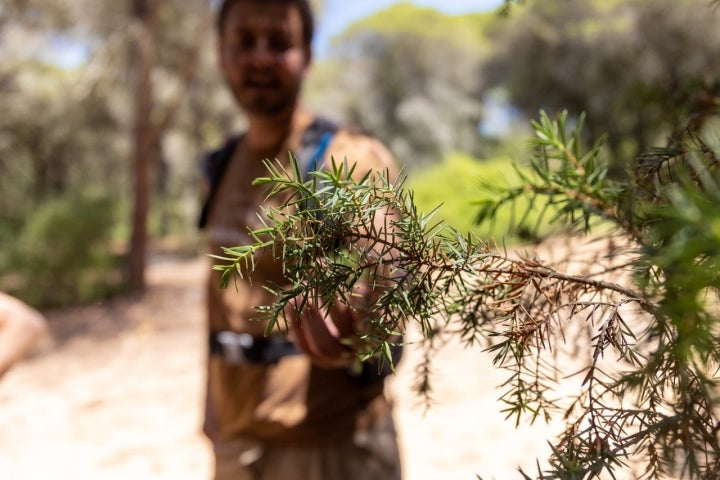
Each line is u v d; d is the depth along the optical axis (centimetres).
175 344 710
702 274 23
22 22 1332
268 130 130
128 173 2488
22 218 1089
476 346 407
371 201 40
